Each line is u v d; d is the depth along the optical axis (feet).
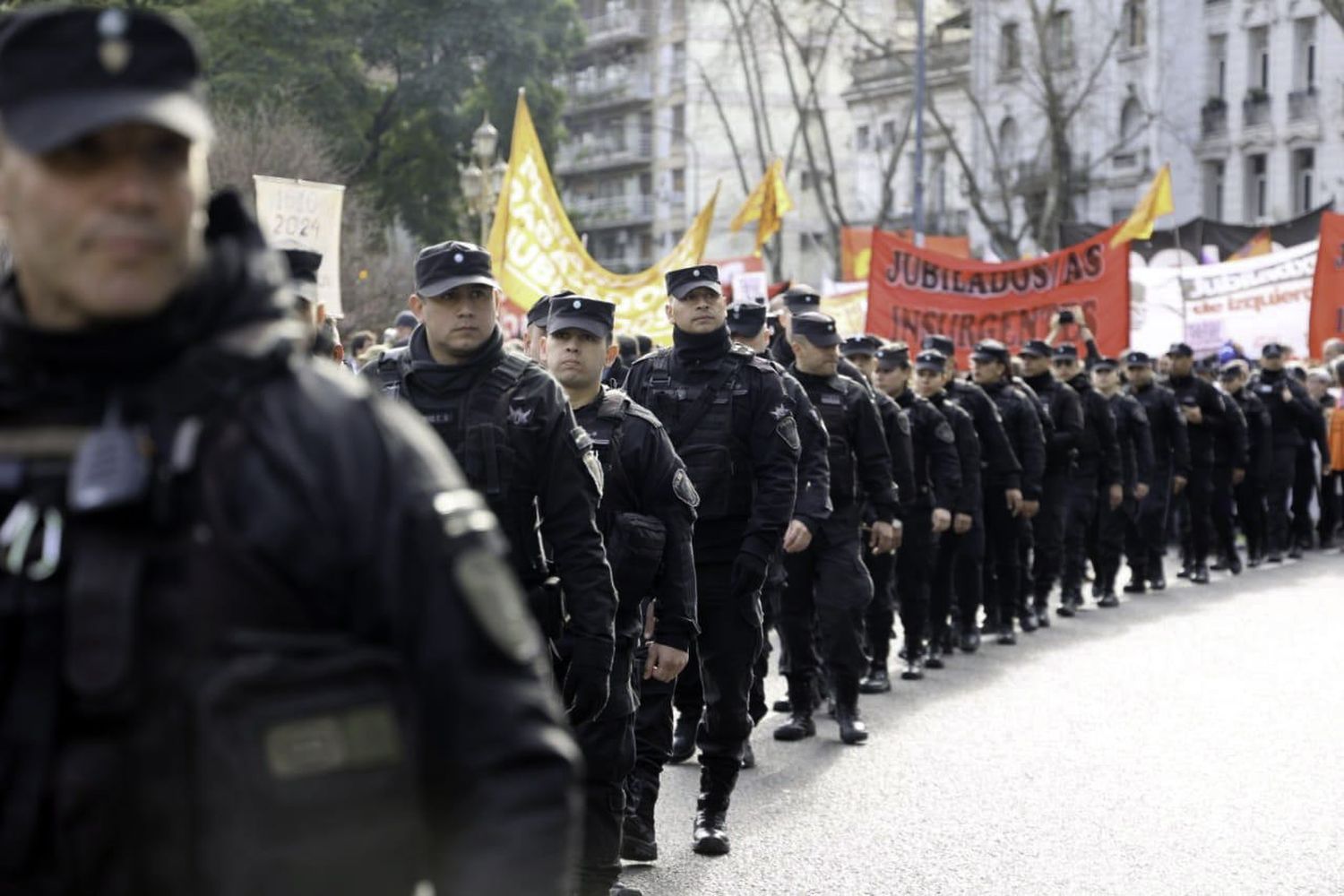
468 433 18.30
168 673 7.06
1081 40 196.34
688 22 280.72
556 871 7.38
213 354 7.27
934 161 222.69
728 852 25.71
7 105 7.01
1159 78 190.19
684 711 32.48
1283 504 73.46
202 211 7.54
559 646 18.76
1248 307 82.84
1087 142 196.85
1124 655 45.60
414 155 158.81
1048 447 52.44
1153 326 84.94
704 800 25.99
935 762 31.89
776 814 28.07
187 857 7.00
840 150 274.98
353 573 7.34
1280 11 179.93
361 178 155.63
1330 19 175.94
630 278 53.52
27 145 6.91
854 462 34.12
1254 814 27.78
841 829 27.07
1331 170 176.55
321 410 7.43
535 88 158.10
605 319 22.99
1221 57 187.73
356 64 149.28
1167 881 24.06
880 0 240.53
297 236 43.09
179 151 7.20
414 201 160.25
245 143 111.86
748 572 25.82
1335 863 24.95
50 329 7.25
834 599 33.65
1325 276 78.79
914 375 51.96
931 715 36.83
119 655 7.00
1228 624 52.11
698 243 54.44
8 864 7.09
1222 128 185.78
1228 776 30.50
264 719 6.93
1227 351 74.54
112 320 7.21
